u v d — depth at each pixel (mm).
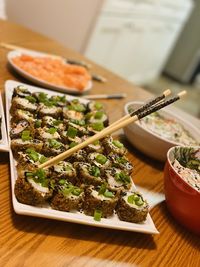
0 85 546
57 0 1347
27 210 313
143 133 481
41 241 313
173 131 550
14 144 381
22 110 456
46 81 604
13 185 336
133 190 404
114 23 1534
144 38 1870
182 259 356
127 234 360
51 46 818
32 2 1351
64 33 1406
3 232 307
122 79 816
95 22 1404
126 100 700
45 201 337
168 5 1911
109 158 437
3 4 1129
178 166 409
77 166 395
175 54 2613
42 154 396
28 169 351
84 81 643
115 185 389
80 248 323
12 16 1356
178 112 759
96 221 338
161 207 421
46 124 445
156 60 2184
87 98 635
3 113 443
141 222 363
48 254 303
